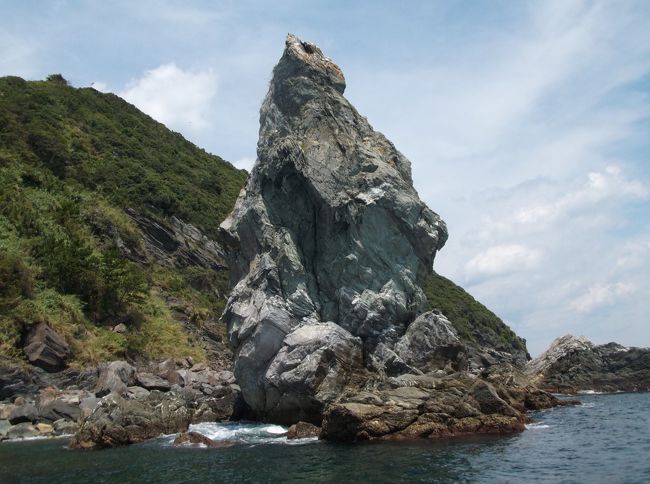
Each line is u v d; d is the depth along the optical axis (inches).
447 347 1385.3
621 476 736.3
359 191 1496.1
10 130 2871.6
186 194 3535.9
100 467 925.2
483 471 792.3
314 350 1273.4
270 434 1200.8
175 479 824.9
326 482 766.5
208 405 1510.8
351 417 1064.2
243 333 1374.3
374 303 1417.3
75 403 1469.0
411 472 799.1
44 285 2011.6
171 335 2322.8
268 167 1509.6
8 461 998.4
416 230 1501.0
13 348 1651.1
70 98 3978.8
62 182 2768.2
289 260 1427.2
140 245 2787.9
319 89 1636.3
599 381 2596.0
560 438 1039.6
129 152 3673.7
